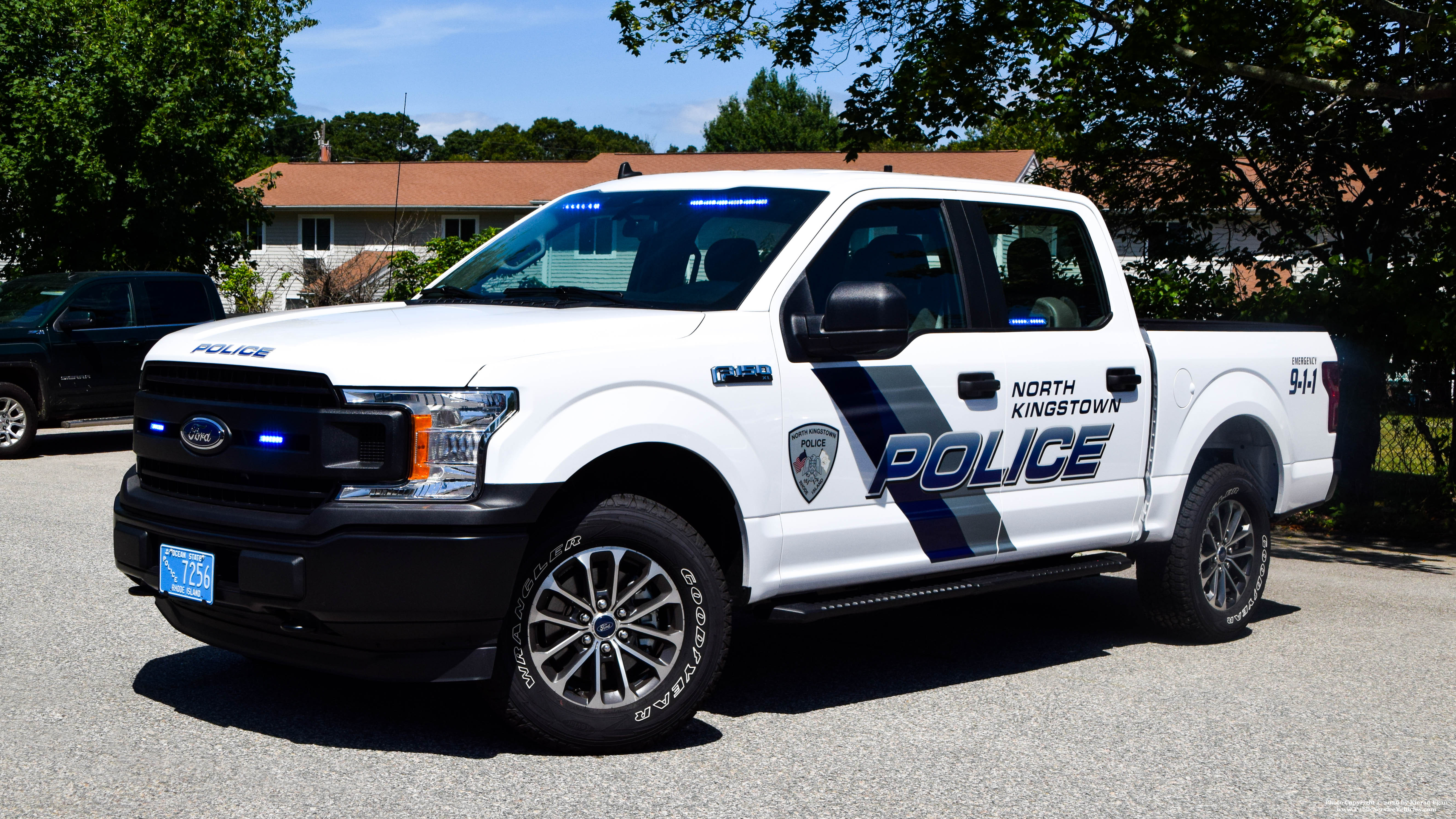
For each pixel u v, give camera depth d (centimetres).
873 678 556
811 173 532
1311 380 698
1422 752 464
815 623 666
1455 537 1026
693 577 438
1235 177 1181
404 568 390
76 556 762
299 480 405
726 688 532
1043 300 568
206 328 475
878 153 4106
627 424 421
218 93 2447
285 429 405
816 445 473
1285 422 675
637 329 441
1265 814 397
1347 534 1054
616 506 428
